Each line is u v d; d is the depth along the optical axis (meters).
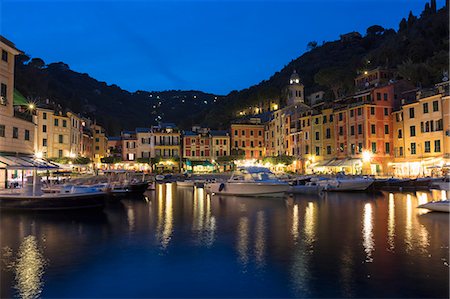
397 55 106.25
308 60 175.88
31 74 125.12
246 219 26.56
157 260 15.78
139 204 36.97
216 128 141.25
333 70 111.44
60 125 76.38
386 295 11.80
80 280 13.39
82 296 11.99
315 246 17.91
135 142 107.81
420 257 15.80
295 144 85.62
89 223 24.67
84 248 17.84
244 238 19.88
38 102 74.44
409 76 81.62
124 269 14.60
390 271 14.01
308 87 144.12
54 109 76.31
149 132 107.12
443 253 16.41
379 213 28.91
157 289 12.52
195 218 27.11
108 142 118.75
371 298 11.60
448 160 53.88
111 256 16.42
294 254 16.47
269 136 104.31
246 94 155.88
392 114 66.69
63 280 13.39
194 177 88.94
